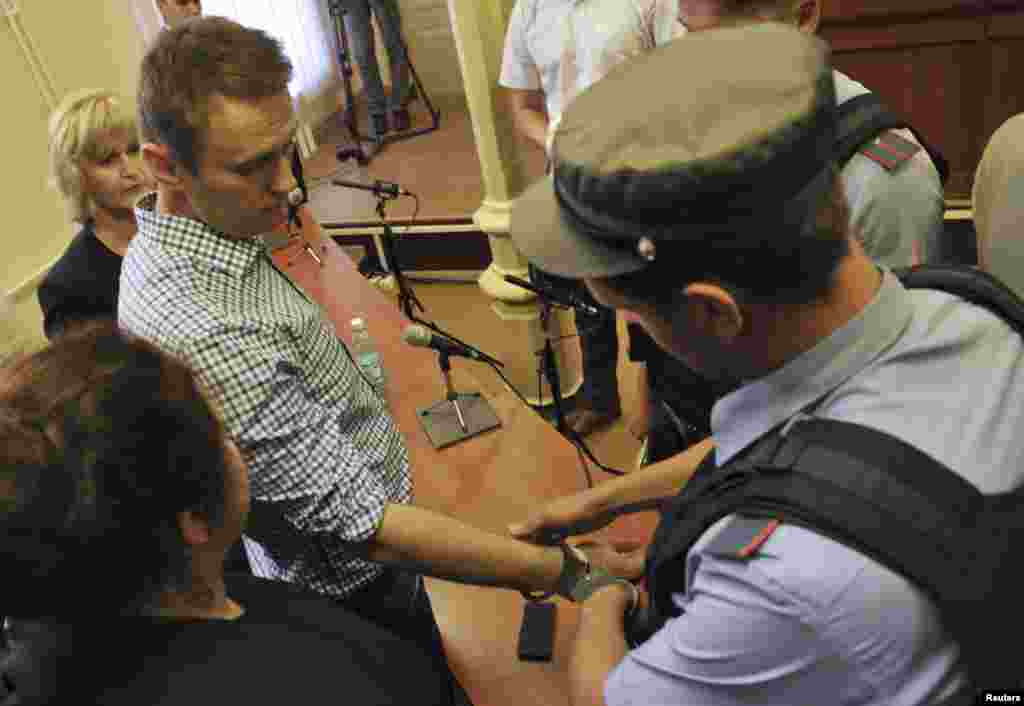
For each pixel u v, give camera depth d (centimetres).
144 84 99
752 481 62
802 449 61
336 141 529
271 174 104
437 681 88
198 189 102
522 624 118
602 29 213
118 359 70
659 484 113
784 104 57
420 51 557
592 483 148
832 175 60
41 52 307
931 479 57
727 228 57
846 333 64
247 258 112
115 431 65
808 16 104
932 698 57
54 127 169
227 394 101
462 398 171
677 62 63
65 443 64
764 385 67
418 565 108
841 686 59
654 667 67
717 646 61
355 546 107
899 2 304
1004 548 56
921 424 61
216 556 77
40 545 63
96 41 334
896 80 322
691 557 67
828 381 64
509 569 110
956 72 312
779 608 58
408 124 525
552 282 169
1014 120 125
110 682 69
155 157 102
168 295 105
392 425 146
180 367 74
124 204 174
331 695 75
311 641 78
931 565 54
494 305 309
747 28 65
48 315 178
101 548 64
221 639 73
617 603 93
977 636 55
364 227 421
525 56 233
